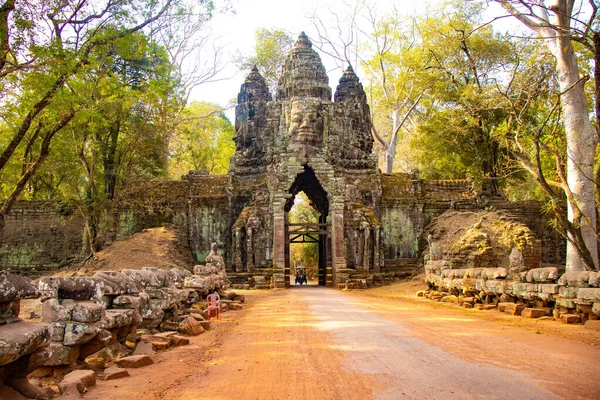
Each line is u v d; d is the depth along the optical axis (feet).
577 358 30.04
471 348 33.22
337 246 117.80
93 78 70.13
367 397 22.56
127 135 131.03
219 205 133.90
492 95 78.84
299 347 34.60
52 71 55.83
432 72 130.52
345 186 124.98
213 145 223.51
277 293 98.27
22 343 18.19
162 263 110.83
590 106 78.59
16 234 137.39
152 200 133.49
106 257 113.29
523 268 56.90
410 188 138.31
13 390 20.13
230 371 28.19
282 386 24.68
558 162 63.31
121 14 61.16
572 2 62.64
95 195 121.80
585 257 59.57
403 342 35.55
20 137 57.67
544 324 44.75
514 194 188.34
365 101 147.33
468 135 132.36
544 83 71.20
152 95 81.05
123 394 23.36
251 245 119.14
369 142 143.33
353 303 69.56
